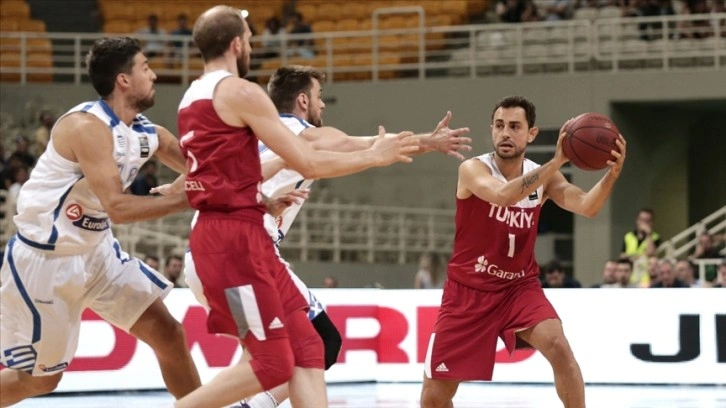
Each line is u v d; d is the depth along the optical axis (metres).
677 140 42.91
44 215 11.30
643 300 22.64
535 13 41.78
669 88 38.50
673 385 22.39
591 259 39.38
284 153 10.09
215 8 10.58
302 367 10.83
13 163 37.00
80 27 47.09
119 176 11.05
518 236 12.81
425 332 23.47
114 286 11.87
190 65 43.94
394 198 42.56
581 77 39.47
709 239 31.09
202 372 21.98
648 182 41.62
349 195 43.03
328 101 42.75
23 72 42.56
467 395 20.64
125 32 45.97
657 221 43.88
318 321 12.24
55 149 11.22
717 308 22.30
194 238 10.38
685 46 39.00
